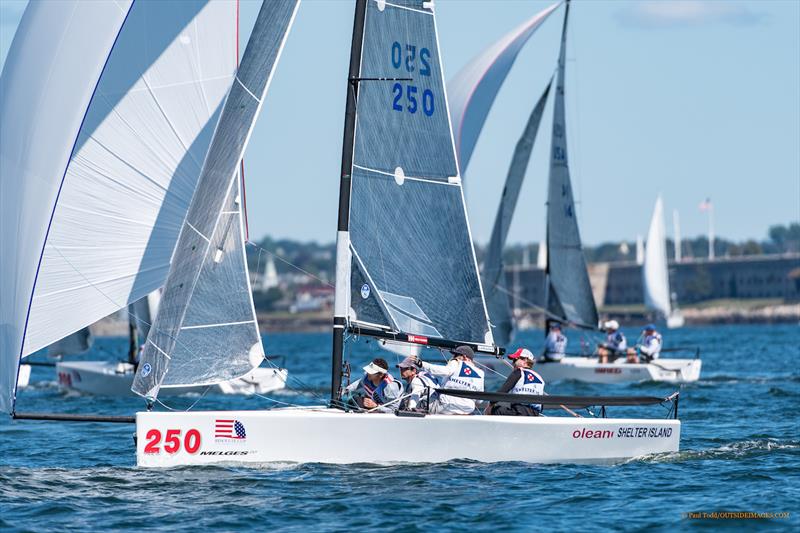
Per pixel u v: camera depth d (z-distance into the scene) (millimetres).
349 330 59125
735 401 99188
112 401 108500
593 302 137250
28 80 55062
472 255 62531
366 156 59406
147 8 61750
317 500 50375
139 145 61250
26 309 53844
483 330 62812
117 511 49062
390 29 60375
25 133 54531
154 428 55562
